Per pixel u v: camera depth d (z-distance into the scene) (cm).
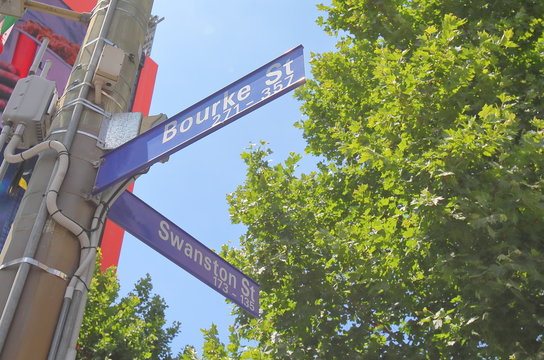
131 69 514
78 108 455
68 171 419
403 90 851
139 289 1672
